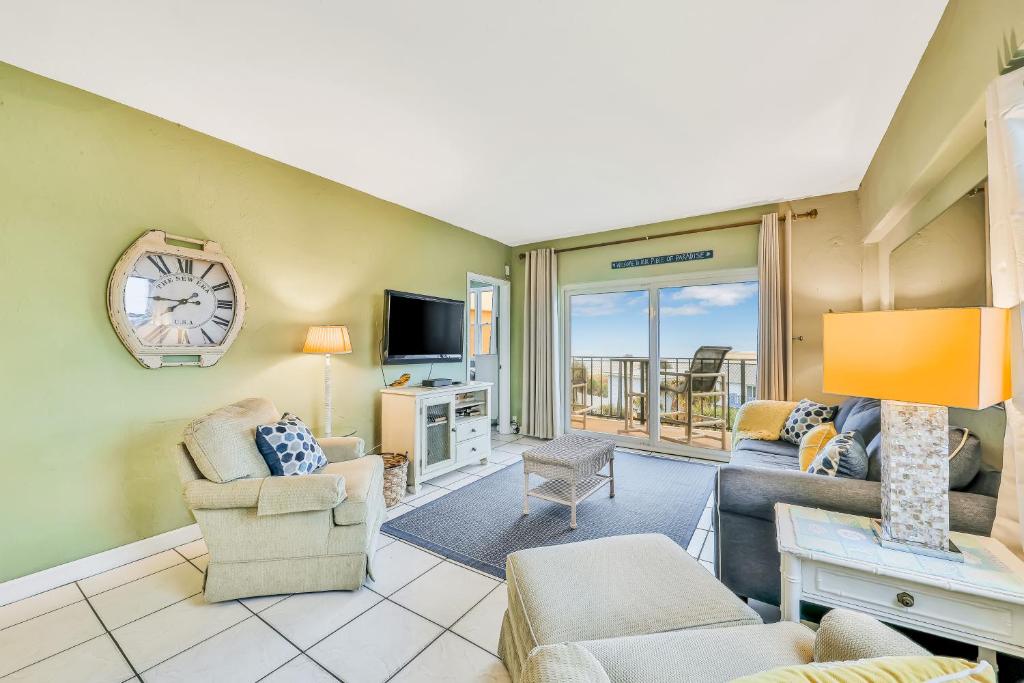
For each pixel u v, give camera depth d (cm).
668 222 427
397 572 210
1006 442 126
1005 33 119
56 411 200
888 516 131
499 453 433
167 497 234
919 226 229
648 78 198
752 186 331
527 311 508
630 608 115
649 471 371
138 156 224
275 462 209
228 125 240
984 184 159
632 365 470
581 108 222
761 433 316
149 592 193
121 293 215
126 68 191
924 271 221
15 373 189
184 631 167
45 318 196
